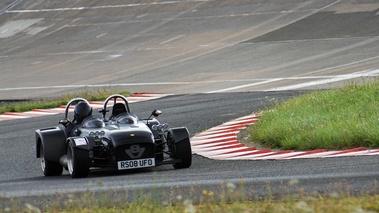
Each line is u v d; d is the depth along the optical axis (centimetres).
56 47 17600
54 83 13162
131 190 3397
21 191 3762
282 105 6919
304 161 4169
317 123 5391
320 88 9419
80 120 4706
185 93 10294
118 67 14250
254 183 3347
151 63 14200
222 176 3766
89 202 2995
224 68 12700
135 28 18250
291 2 17700
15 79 14212
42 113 9044
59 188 3781
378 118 5094
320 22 15625
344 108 6025
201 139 5928
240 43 14962
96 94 10450
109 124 4569
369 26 14625
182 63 13725
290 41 14425
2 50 18138
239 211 2572
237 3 18500
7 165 5447
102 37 17888
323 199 2753
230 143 5578
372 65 11169
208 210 2698
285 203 2748
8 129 7712
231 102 8469
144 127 4453
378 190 2875
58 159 4691
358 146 4694
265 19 16838
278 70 11825
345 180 3195
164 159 4534
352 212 2395
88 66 14800
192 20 17975
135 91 11150
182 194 3147
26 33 19600
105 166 4300
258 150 5100
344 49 12988
